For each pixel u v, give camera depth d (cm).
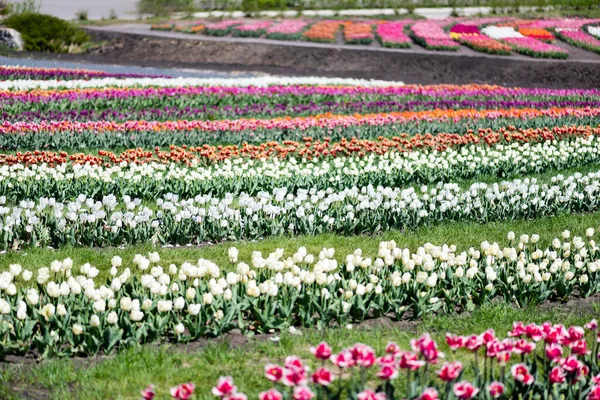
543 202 1436
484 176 1777
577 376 593
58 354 756
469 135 2045
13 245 1170
